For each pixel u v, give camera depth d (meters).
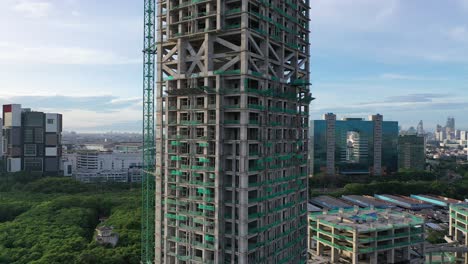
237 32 106.69
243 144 104.81
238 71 105.81
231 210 108.00
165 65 121.25
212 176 108.62
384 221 155.50
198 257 111.50
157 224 124.12
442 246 168.50
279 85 122.50
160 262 123.50
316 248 165.38
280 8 122.62
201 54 112.75
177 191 115.62
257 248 109.44
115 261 157.38
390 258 148.50
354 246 141.38
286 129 126.62
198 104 113.81
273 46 121.88
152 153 175.88
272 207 116.88
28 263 152.62
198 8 114.62
